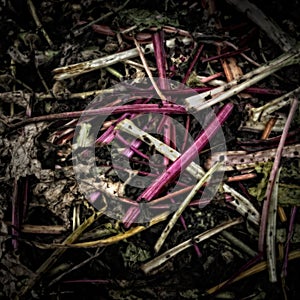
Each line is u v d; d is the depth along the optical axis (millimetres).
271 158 508
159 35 547
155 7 578
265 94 530
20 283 479
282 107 528
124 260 489
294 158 510
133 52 545
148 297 481
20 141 512
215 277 487
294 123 521
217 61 551
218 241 497
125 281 483
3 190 509
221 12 572
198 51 546
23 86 550
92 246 482
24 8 573
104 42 562
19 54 548
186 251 492
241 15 568
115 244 494
